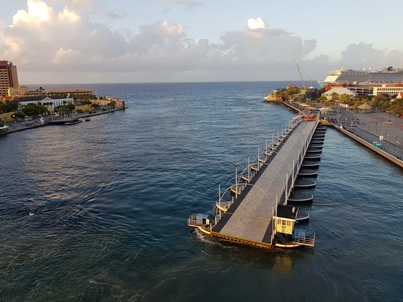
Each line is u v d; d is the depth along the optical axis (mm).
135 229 60062
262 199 71062
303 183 84500
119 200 74188
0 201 74312
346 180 89688
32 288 43594
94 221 63344
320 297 42406
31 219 64312
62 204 72188
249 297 42344
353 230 60500
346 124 185000
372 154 120250
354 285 44625
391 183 86812
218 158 115000
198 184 85875
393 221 64125
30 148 136375
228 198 75812
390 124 182875
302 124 185500
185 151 126562
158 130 181875
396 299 41906
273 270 47938
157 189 81500
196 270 47688
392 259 50781
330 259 50812
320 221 64375
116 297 41906
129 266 48469
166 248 53469
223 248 53469
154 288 43750
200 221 59219
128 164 106812
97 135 168500
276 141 136250
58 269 47594
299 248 53688
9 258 50281
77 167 103938
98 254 51469
